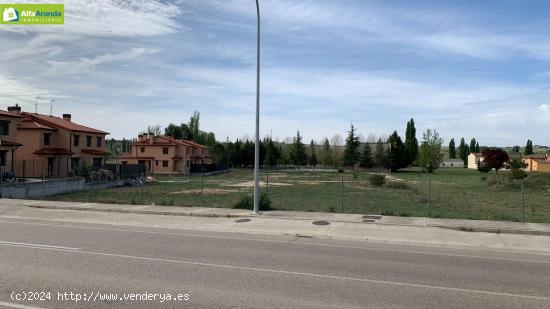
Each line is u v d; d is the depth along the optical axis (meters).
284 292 6.86
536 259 10.02
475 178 63.47
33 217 16.39
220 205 21.97
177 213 17.02
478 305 6.43
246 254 9.91
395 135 89.31
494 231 13.62
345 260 9.45
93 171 41.88
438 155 86.50
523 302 6.61
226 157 96.12
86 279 7.40
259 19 16.80
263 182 49.56
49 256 9.23
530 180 46.03
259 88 16.95
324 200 27.97
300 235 12.92
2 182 28.53
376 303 6.40
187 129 97.19
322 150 108.88
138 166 50.28
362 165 92.94
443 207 24.38
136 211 17.56
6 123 37.12
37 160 43.03
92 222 15.27
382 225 14.57
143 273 7.90
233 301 6.34
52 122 46.16
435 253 10.54
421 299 6.66
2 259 8.89
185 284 7.21
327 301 6.44
